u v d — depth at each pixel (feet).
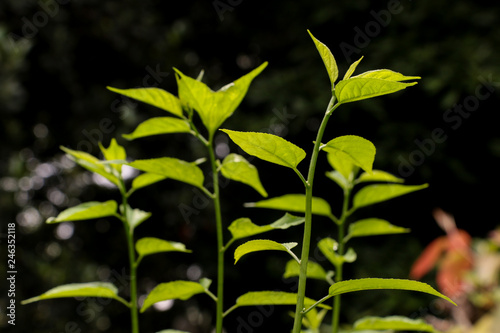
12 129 7.45
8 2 7.75
